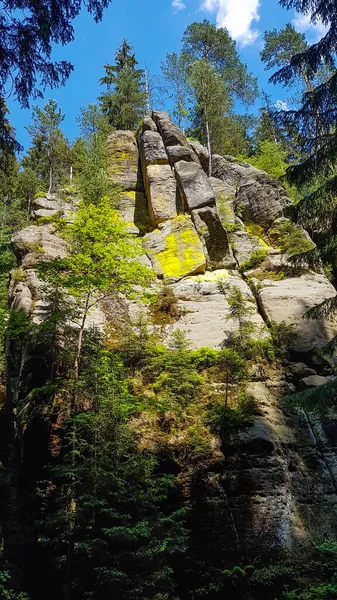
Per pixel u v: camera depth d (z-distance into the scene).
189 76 31.98
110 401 11.26
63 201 21.84
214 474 11.63
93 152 25.20
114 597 9.09
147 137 24.39
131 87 37.47
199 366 14.59
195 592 10.23
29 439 12.28
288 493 11.58
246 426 12.45
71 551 9.75
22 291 16.64
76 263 13.99
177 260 18.78
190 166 22.52
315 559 10.53
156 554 9.66
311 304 16.97
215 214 19.98
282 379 14.49
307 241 19.70
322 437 13.04
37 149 36.56
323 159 9.78
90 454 10.99
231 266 19.17
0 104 8.38
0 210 31.50
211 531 10.87
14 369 15.91
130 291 14.92
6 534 11.99
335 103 9.91
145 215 22.38
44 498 11.70
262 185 22.50
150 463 10.48
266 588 10.06
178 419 12.71
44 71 7.69
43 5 7.20
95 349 12.97
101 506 9.98
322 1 9.77
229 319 16.22
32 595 10.98
